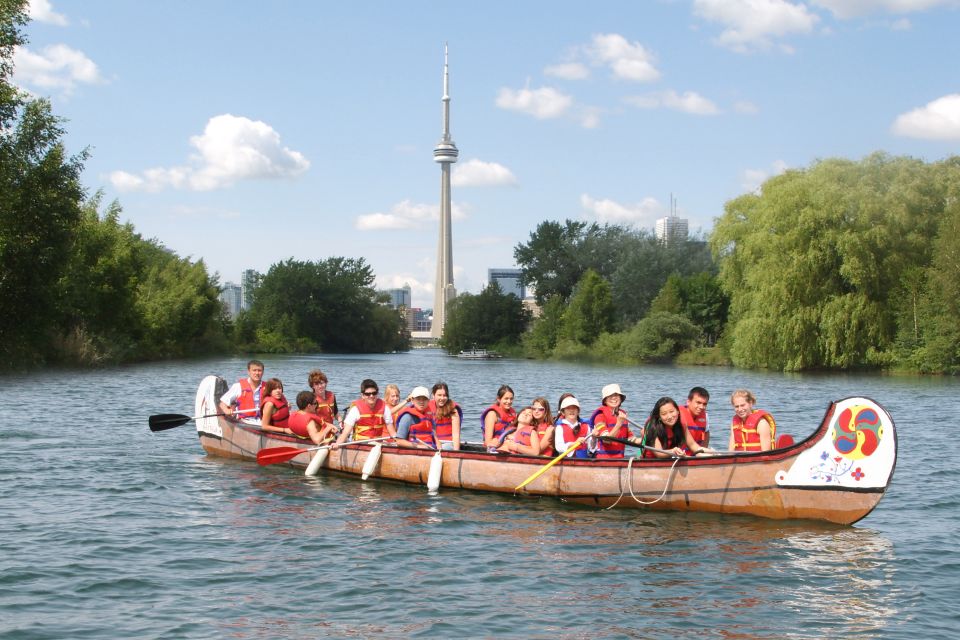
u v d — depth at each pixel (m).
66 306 43.16
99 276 48.81
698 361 62.78
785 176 45.84
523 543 9.53
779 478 10.21
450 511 11.04
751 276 44.16
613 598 7.75
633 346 66.44
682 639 6.84
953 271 40.03
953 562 8.86
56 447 16.17
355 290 116.19
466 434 18.77
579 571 8.52
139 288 55.97
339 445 13.24
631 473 11.00
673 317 65.12
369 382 13.35
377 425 13.50
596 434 11.52
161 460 14.84
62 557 8.81
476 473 12.10
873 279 41.47
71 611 7.31
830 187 41.72
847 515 9.89
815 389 33.50
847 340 41.69
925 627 7.11
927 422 21.45
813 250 41.75
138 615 7.25
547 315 85.88
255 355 91.19
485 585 8.09
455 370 58.69
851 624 7.17
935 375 41.81
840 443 9.92
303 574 8.38
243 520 10.54
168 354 65.00
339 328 116.56
